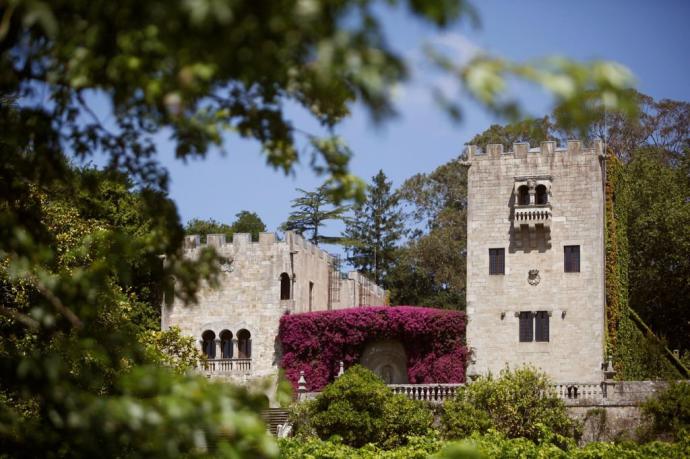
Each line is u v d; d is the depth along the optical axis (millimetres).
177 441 12672
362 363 74438
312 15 10695
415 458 49438
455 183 120688
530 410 62062
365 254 121125
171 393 12375
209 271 18375
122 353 17500
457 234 114812
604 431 64250
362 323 74000
